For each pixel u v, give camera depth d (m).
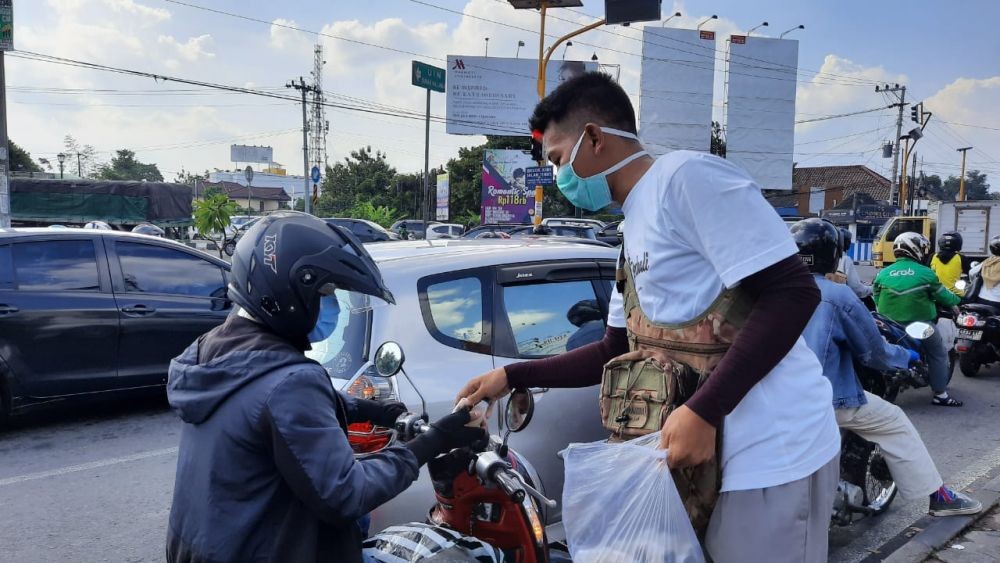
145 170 95.19
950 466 5.25
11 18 13.95
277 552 1.50
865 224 37.91
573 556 1.83
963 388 7.80
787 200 58.75
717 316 1.70
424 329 3.15
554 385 2.19
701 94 38.72
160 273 6.69
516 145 43.88
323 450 1.47
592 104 1.86
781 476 1.70
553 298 3.66
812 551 1.79
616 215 39.19
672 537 1.72
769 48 39.66
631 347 1.94
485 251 3.56
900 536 4.02
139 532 4.21
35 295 5.92
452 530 2.12
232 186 78.50
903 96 42.09
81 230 6.39
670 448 1.64
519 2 19.56
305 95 35.34
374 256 3.39
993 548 3.63
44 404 6.02
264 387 1.48
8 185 14.43
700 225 1.65
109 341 6.24
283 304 1.55
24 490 4.84
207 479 1.51
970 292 8.46
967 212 21.69
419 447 1.72
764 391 1.73
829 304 3.64
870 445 4.05
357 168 56.16
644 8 14.12
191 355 1.60
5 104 14.31
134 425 6.37
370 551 1.96
